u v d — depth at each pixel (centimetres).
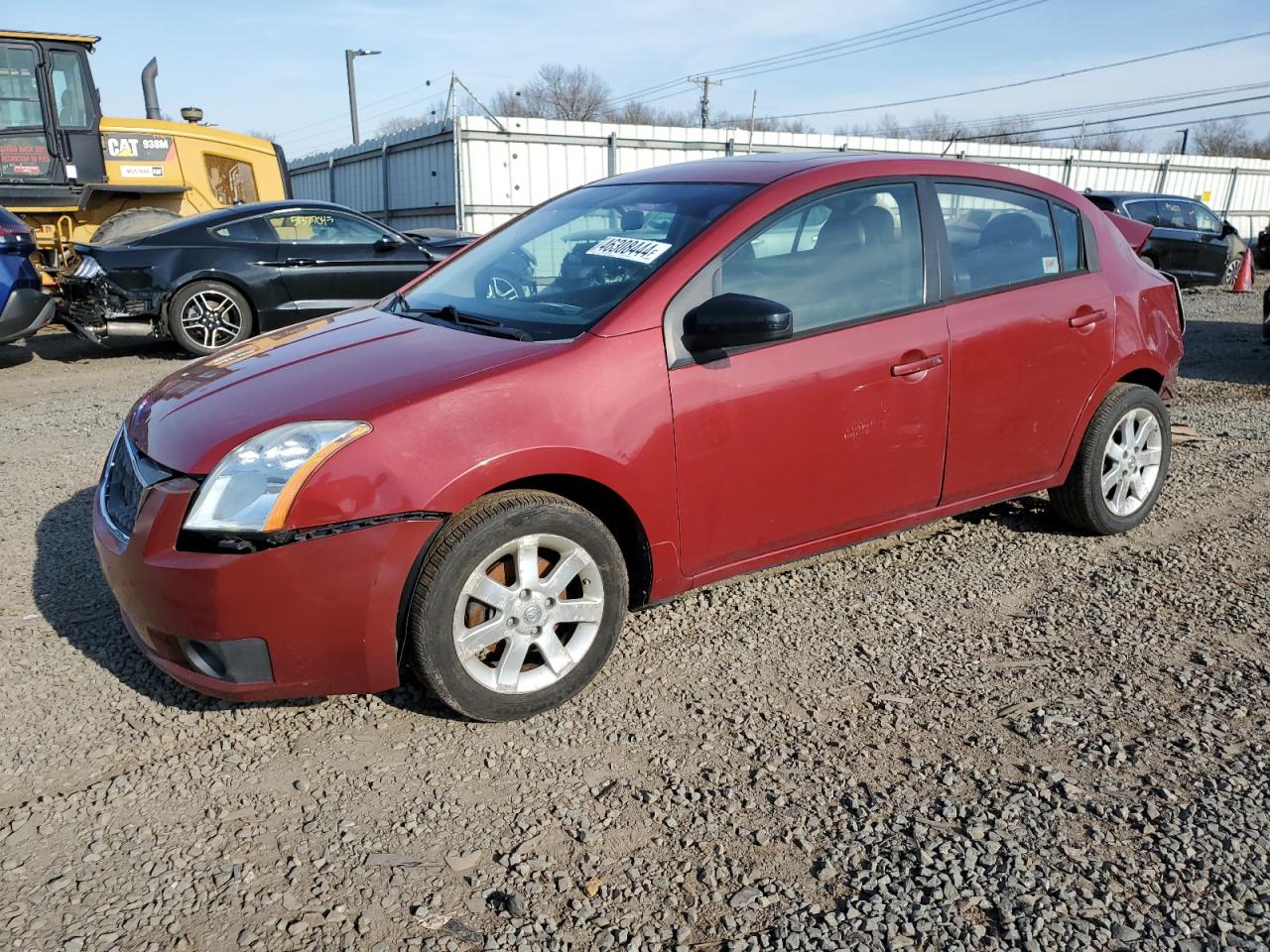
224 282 927
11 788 267
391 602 273
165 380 348
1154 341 449
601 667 318
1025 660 343
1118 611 383
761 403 328
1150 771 279
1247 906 227
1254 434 660
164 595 266
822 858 243
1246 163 3338
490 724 301
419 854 244
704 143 2294
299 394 290
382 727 299
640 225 356
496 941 216
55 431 653
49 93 1027
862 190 364
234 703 311
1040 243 414
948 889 232
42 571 411
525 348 303
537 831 252
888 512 376
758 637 360
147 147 1113
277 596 262
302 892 230
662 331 312
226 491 264
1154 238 1582
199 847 245
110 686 320
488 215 2050
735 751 288
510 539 286
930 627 369
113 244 918
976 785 272
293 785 270
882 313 359
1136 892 231
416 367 297
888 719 306
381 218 2411
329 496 262
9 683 321
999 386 390
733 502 331
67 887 230
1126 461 450
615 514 321
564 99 7181
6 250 829
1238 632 365
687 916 224
